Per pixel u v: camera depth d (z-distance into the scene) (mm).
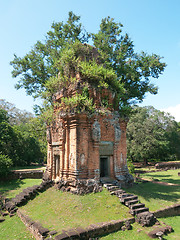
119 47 23000
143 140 41438
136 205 9992
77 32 24500
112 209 9797
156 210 10492
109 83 14969
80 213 9477
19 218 10938
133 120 44750
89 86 13641
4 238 8828
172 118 49375
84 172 12188
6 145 32750
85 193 11328
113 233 8289
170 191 15203
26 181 22906
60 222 8859
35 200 12586
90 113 12867
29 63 24203
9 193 16938
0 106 48312
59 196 11789
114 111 14969
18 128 43656
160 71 23203
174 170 35375
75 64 14062
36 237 8273
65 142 13500
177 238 8211
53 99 16641
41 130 24859
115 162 13945
